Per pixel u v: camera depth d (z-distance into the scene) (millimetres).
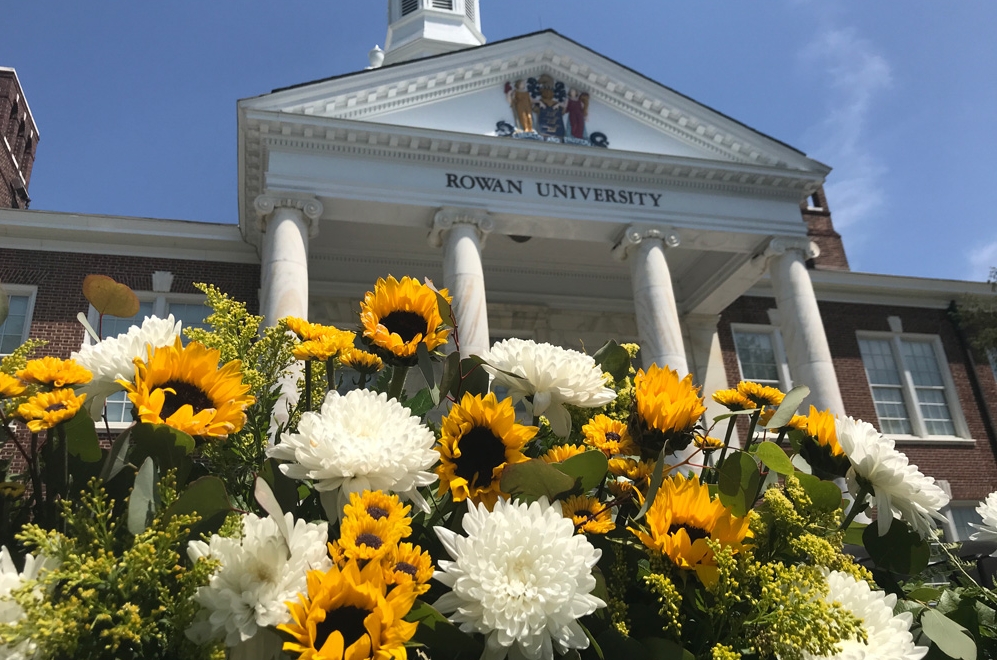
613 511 1729
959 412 23547
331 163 16047
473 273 15734
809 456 1765
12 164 26188
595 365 1882
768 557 1542
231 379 1354
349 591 1053
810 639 1277
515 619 1148
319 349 1681
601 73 18562
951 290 24516
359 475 1294
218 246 19344
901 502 1641
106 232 18656
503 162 17188
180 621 1088
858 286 24016
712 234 18078
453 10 32188
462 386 1741
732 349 22578
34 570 1141
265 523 1186
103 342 1520
